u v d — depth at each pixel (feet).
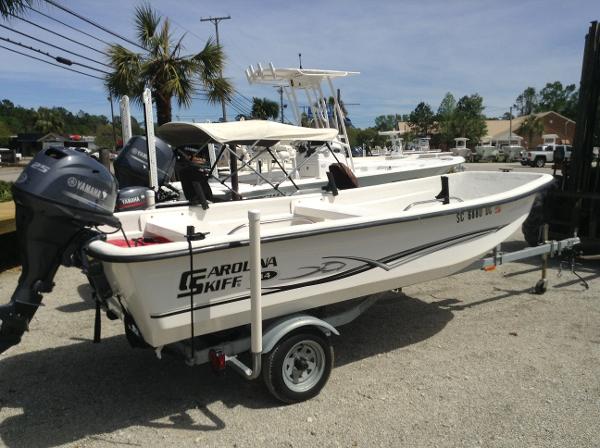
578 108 21.24
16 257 23.45
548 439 9.15
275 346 10.19
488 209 13.87
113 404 10.78
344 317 12.22
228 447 9.18
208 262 9.50
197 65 38.58
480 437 9.27
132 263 8.70
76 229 9.83
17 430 9.80
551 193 21.53
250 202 14.99
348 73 29.19
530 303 16.51
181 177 16.11
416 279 12.96
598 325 14.49
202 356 10.21
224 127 14.76
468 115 199.93
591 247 20.72
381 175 32.35
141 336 10.04
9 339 9.81
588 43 20.92
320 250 10.78
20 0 23.09
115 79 37.37
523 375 11.60
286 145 26.07
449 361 12.48
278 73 28.78
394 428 9.65
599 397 10.53
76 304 17.44
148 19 37.88
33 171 9.55
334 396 10.93
